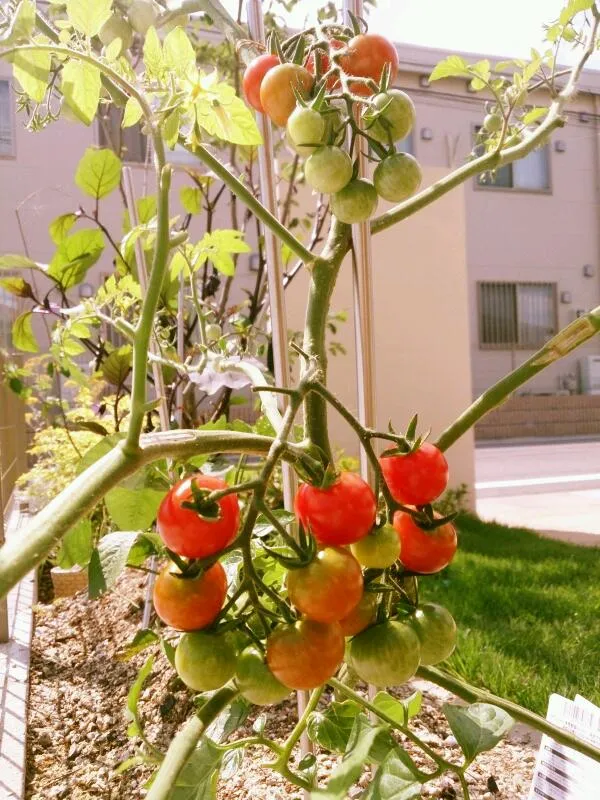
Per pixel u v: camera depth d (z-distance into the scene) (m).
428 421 2.31
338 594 0.24
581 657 0.97
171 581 0.24
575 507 2.64
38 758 0.76
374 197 0.30
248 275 3.25
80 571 1.26
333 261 0.36
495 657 0.94
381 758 0.29
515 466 3.96
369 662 0.27
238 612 0.27
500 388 0.36
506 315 5.49
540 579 1.41
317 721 0.36
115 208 3.13
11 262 1.01
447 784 0.65
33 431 2.23
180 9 0.43
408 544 0.28
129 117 0.27
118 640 1.02
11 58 0.24
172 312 1.07
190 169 1.09
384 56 0.33
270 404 0.43
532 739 0.76
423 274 2.30
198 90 0.25
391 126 0.29
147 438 0.24
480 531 2.03
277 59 0.35
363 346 0.40
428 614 0.29
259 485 0.23
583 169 5.54
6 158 3.07
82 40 0.28
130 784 0.69
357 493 0.25
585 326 0.34
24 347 1.10
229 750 0.29
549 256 5.52
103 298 0.82
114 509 0.33
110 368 1.08
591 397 6.00
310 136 0.29
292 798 0.61
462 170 0.42
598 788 0.40
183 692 0.81
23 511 1.63
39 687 0.91
